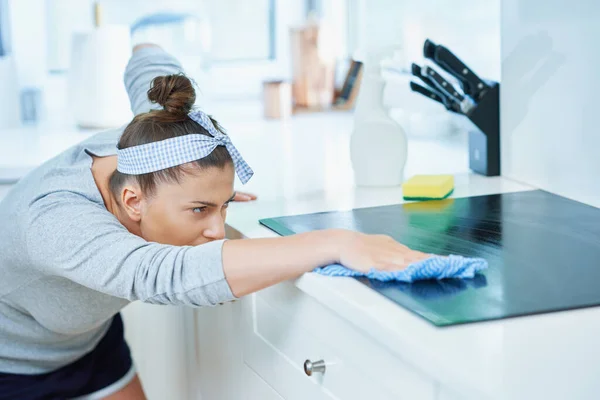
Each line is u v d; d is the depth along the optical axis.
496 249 1.11
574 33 1.42
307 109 2.91
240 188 1.66
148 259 1.03
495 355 0.75
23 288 1.29
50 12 2.79
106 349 1.61
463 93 1.79
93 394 1.59
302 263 1.02
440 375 0.74
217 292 1.02
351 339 0.98
